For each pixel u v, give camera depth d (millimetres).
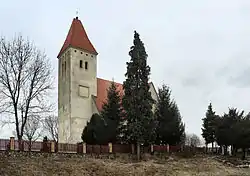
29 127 63625
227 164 39344
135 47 41344
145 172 30766
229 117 47469
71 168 28234
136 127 37719
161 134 45594
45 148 31281
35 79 36844
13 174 24281
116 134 40969
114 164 32344
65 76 52156
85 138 40375
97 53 54812
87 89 51875
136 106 39000
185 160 38812
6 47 35562
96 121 40375
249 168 38219
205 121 55125
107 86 56188
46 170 26641
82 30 55062
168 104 47906
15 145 29062
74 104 49625
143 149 40000
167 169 33000
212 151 49844
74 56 51500
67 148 32938
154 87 57844
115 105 43969
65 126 50250
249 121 46156
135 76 40344
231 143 45719
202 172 33719
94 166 29969
